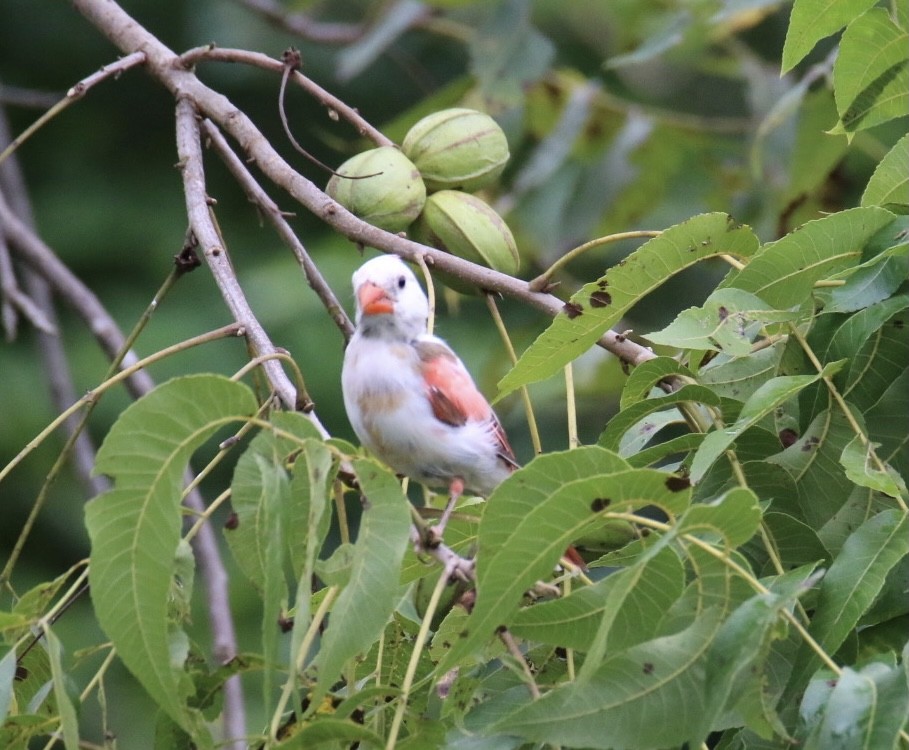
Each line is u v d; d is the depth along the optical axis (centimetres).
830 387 639
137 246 1939
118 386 1761
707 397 620
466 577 545
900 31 678
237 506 559
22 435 1748
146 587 512
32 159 1986
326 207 779
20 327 1786
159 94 2025
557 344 665
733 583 517
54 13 2003
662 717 504
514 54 1191
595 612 525
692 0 1141
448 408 673
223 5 1895
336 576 512
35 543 1741
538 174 1209
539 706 505
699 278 1497
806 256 641
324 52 1902
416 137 822
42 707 609
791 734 547
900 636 606
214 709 572
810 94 1246
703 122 1271
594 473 506
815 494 648
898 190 722
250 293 1628
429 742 546
